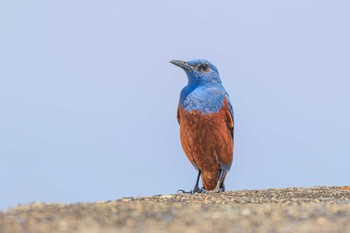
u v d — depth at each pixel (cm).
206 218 1098
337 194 1731
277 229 994
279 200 1503
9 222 1066
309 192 1759
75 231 992
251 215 1129
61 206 1231
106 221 1077
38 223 1057
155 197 1603
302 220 1082
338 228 1002
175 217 1112
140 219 1095
